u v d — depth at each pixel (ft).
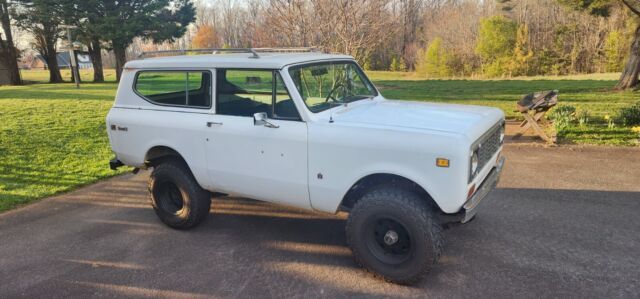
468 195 11.55
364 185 13.11
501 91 67.62
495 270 13.17
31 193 21.58
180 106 15.58
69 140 33.60
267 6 41.91
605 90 60.90
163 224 17.56
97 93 78.23
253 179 14.20
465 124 12.16
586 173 22.08
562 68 136.56
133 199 20.68
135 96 16.74
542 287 12.21
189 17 140.46
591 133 30.35
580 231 15.57
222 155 14.61
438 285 12.50
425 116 13.33
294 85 13.19
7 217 18.66
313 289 12.57
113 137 17.35
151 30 131.54
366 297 12.09
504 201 18.63
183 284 13.06
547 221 16.51
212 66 14.62
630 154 25.22
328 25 35.70
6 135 34.96
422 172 11.29
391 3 51.57
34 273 13.93
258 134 13.65
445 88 77.25
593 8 57.06
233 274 13.53
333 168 12.57
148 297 12.46
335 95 14.97
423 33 157.69
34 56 229.04
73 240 16.28
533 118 29.14
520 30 138.41
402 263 12.20
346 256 14.47
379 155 11.76
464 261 13.75
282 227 16.92
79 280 13.46
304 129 12.89
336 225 16.98
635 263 13.29
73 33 125.39
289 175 13.42
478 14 156.87
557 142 28.40
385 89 76.18
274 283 12.95
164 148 16.48
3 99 66.44
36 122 41.57
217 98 14.67
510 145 28.19
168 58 16.30
